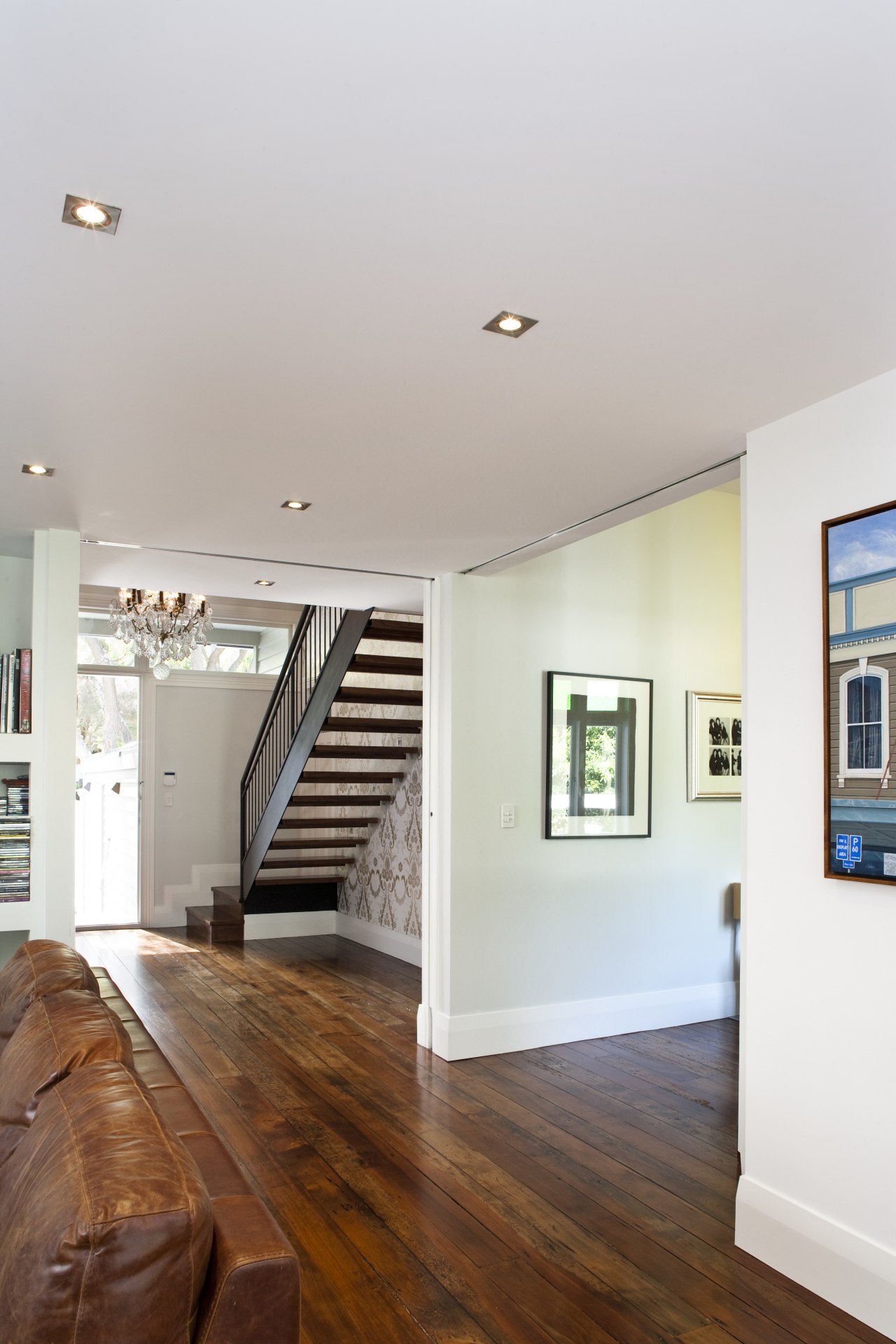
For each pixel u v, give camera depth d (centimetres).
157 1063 254
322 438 289
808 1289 257
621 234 179
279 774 714
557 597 512
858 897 250
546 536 408
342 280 196
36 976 256
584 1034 496
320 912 819
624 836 518
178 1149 139
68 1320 115
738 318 213
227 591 530
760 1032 279
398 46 131
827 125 148
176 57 133
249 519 383
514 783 489
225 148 153
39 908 390
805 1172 261
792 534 274
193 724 851
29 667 398
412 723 664
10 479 329
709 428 284
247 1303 129
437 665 490
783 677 277
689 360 236
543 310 209
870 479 251
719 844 549
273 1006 555
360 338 222
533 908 488
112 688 834
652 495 347
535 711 500
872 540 247
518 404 263
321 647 668
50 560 399
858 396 254
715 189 164
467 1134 363
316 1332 234
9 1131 177
